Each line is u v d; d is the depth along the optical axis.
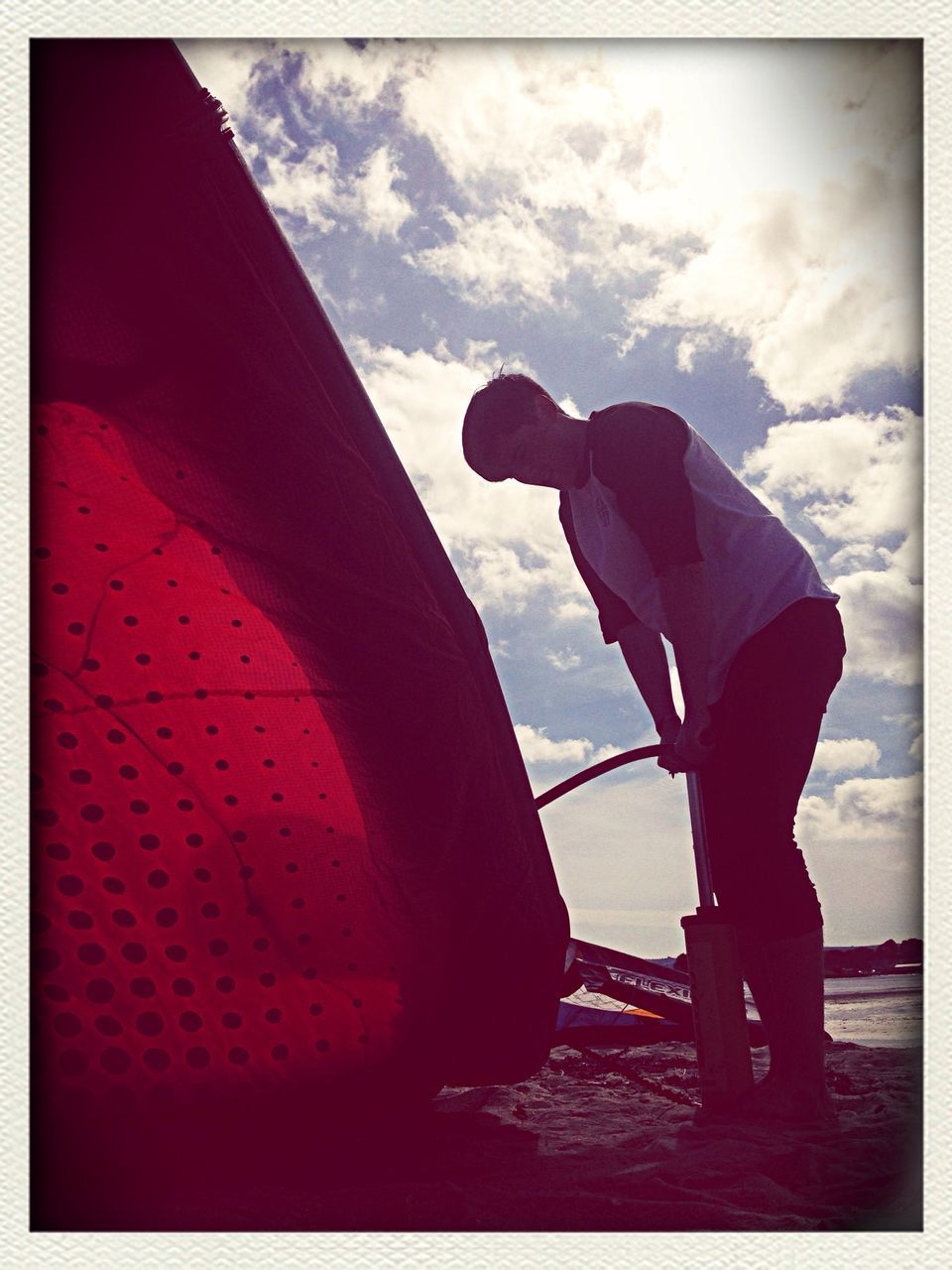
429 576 1.69
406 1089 1.44
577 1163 1.23
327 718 1.48
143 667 1.39
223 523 1.48
